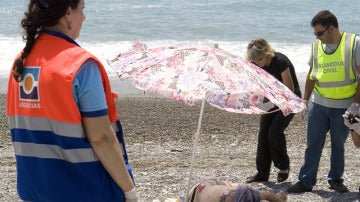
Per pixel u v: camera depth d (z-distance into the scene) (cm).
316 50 788
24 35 362
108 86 354
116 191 358
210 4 3922
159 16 3525
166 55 469
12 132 369
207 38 3017
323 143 803
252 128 1313
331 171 818
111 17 3438
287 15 3616
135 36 2995
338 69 766
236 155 1090
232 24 3334
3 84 1894
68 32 359
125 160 379
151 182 878
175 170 962
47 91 340
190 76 442
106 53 2538
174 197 799
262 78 457
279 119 830
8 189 831
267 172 873
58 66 339
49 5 349
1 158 1043
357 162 1012
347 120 728
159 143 1189
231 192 490
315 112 791
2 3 3831
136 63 468
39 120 347
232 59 462
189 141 1207
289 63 809
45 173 352
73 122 339
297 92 821
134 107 1528
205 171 955
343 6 3866
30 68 349
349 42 766
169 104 1569
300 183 812
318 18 766
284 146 848
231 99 437
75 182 349
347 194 804
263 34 3075
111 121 362
